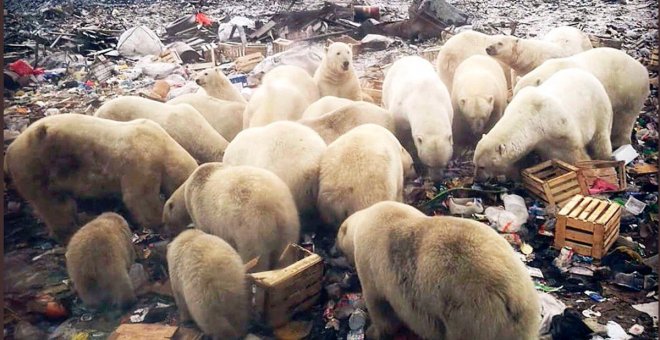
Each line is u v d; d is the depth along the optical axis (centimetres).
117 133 418
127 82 511
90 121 421
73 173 415
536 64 519
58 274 400
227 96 500
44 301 387
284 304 355
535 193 434
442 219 291
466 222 286
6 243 411
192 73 524
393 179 377
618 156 479
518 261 277
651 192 438
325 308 366
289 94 465
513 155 444
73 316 380
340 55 493
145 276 389
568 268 379
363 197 366
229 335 348
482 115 467
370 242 306
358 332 346
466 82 484
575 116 460
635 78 501
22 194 422
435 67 526
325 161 388
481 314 266
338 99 476
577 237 385
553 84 475
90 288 376
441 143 427
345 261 375
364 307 358
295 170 386
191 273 343
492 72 507
